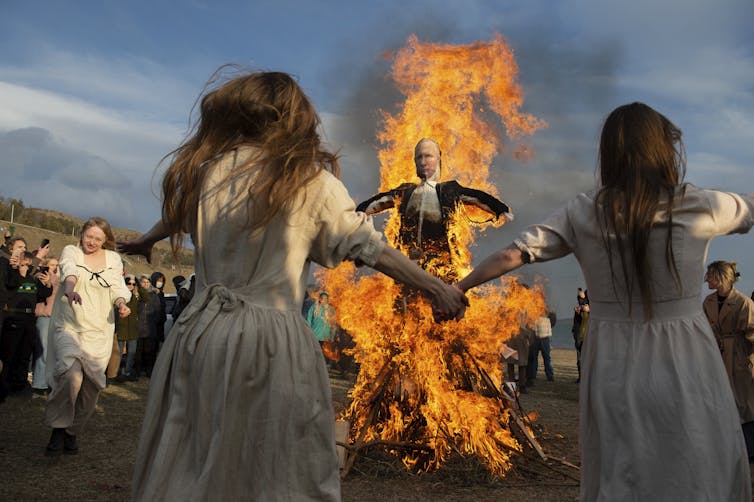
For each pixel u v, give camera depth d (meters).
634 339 2.15
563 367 17.36
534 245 2.32
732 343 5.84
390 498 4.15
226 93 2.06
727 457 2.01
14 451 5.26
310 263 2.02
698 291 2.18
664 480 2.02
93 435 6.00
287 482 1.79
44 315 8.62
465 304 2.31
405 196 5.05
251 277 1.91
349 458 4.60
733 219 2.19
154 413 1.85
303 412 1.84
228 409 1.77
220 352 1.81
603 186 2.30
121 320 10.48
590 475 2.20
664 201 2.17
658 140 2.23
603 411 2.14
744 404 5.75
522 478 4.65
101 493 4.21
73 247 5.27
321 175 1.96
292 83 2.11
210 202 1.95
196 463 1.76
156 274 11.70
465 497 4.20
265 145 1.96
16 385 8.52
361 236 1.97
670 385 2.06
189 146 2.07
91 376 5.09
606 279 2.22
